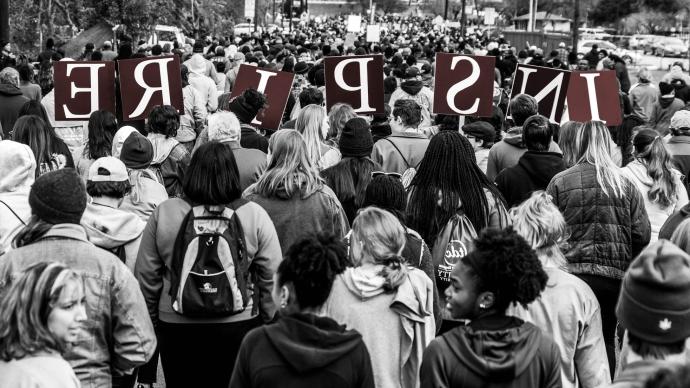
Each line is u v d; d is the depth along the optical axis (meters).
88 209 5.45
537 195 4.88
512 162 8.04
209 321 5.01
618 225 6.11
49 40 23.61
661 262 3.27
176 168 7.91
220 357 5.07
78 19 33.47
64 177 4.41
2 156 5.55
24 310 3.59
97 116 7.84
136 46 34.53
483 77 9.04
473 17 113.31
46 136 7.30
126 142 6.52
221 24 58.75
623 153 11.70
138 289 4.53
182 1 44.50
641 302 3.28
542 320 4.53
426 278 4.76
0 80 11.23
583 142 6.27
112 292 4.43
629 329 3.34
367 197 5.31
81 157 8.21
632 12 95.50
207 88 14.23
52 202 4.38
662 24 94.81
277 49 23.66
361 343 3.76
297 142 5.77
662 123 14.53
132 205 6.43
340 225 5.91
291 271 3.73
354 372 3.72
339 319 4.62
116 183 5.52
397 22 126.38
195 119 12.26
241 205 5.10
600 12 96.44
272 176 5.75
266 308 5.18
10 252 4.39
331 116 8.54
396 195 5.27
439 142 5.75
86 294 4.35
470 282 3.82
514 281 3.75
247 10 46.00
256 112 8.50
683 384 2.77
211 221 5.00
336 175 6.81
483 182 5.79
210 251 4.93
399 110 8.14
